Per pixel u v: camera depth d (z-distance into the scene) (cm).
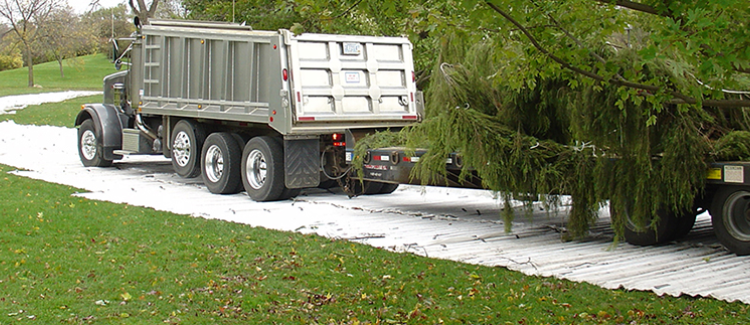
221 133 1176
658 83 520
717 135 759
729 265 695
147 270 633
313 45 1048
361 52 1091
